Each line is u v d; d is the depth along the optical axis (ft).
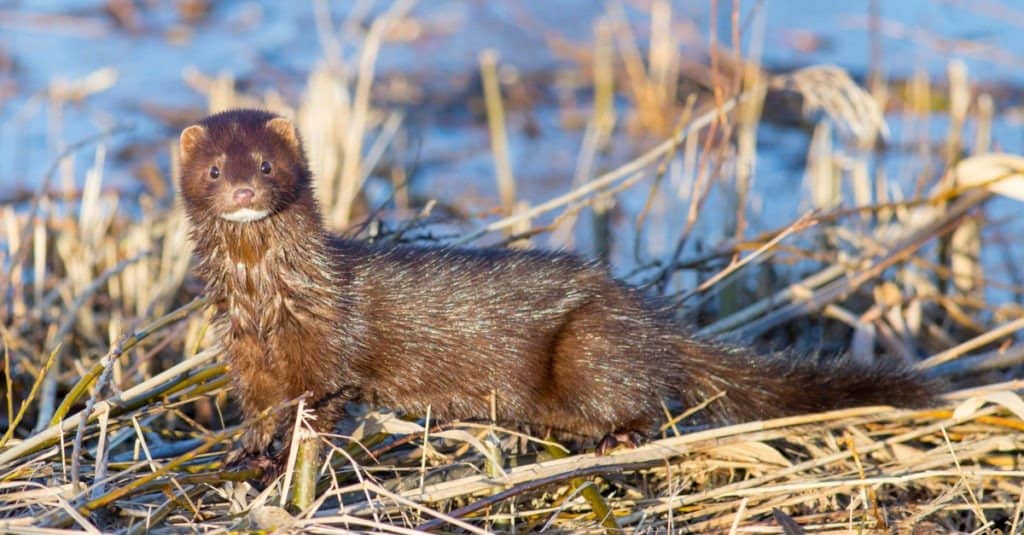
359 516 33.04
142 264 50.98
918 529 35.50
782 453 39.58
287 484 32.19
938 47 84.38
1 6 96.22
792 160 75.77
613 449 38.32
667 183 71.97
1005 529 36.50
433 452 36.65
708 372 39.88
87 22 94.68
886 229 56.80
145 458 37.76
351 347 36.50
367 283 37.19
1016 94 81.35
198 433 40.32
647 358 38.73
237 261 35.29
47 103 80.28
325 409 36.47
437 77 87.35
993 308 50.37
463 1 100.89
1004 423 38.75
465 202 70.38
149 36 92.89
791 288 50.21
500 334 37.86
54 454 35.06
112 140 75.72
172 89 83.46
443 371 37.91
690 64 85.30
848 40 89.56
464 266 38.40
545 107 84.38
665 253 61.82
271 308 35.47
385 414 37.47
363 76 66.03
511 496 33.22
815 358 40.22
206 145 35.35
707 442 37.19
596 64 88.58
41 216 58.75
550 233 65.62
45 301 48.62
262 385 36.37
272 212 34.86
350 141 63.98
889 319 50.31
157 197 66.64
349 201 63.05
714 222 66.18
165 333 46.47
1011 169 48.85
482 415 38.78
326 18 86.89
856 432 39.17
